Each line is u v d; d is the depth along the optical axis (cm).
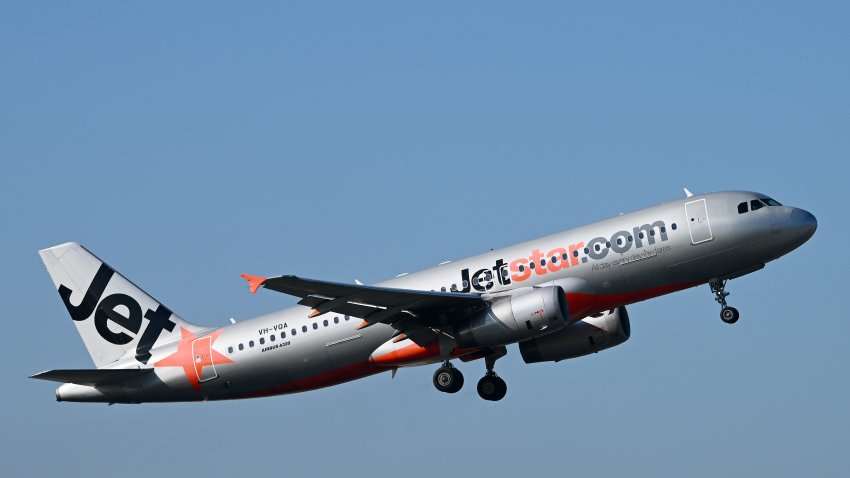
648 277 14912
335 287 13925
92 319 17025
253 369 16000
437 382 16400
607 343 16338
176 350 16450
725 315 15275
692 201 14988
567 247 15125
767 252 14762
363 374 15988
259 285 13288
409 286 15600
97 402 16612
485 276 15325
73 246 17200
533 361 16525
